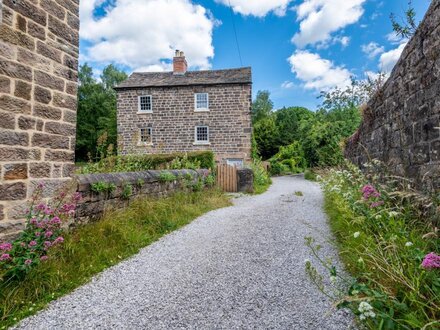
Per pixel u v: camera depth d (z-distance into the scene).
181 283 2.75
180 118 17.44
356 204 3.69
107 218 4.06
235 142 16.91
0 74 2.94
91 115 36.78
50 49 3.54
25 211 3.17
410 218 3.12
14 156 3.08
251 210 6.49
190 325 2.04
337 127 16.92
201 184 8.32
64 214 3.26
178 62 19.00
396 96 4.29
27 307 2.29
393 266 2.06
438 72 3.06
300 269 2.95
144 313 2.22
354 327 1.90
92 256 3.25
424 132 3.39
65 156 3.72
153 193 5.88
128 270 3.09
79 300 2.44
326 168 10.59
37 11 3.37
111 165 6.69
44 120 3.44
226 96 17.02
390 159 4.52
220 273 2.96
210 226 4.99
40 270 2.64
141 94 17.80
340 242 3.62
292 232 4.38
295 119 37.06
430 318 1.68
